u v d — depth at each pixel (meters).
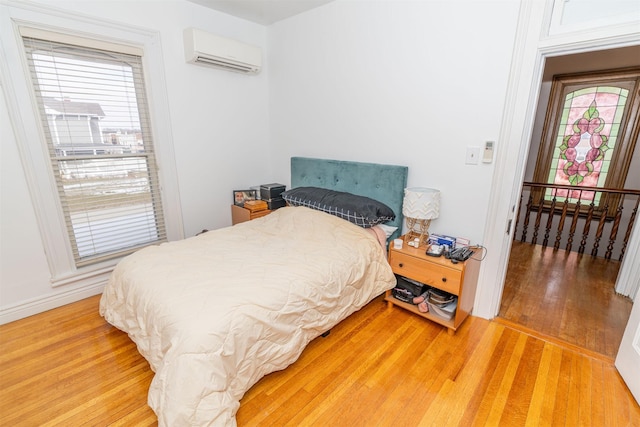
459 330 2.23
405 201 2.39
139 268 1.92
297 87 3.36
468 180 2.30
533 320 2.41
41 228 2.34
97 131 2.56
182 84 2.95
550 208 4.26
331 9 2.87
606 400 1.65
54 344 2.05
